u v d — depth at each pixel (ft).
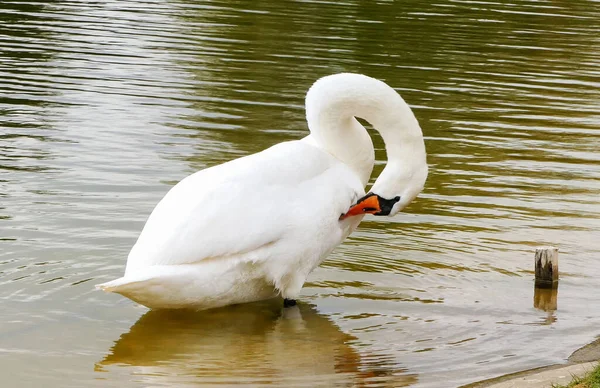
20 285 37.19
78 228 43.04
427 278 40.27
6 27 87.86
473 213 48.57
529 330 35.55
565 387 28.76
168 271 33.68
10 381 30.37
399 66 82.33
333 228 37.29
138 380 30.83
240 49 84.94
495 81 79.87
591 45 97.91
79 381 30.68
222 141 58.65
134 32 89.71
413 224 46.47
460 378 31.42
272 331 35.17
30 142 55.88
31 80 70.08
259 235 34.99
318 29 96.02
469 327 35.73
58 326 34.55
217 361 32.53
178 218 34.53
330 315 36.68
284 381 30.99
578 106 73.72
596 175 56.90
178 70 76.18
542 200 51.47
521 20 109.50
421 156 37.78
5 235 41.57
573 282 40.47
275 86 72.90
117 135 58.59
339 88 37.60
